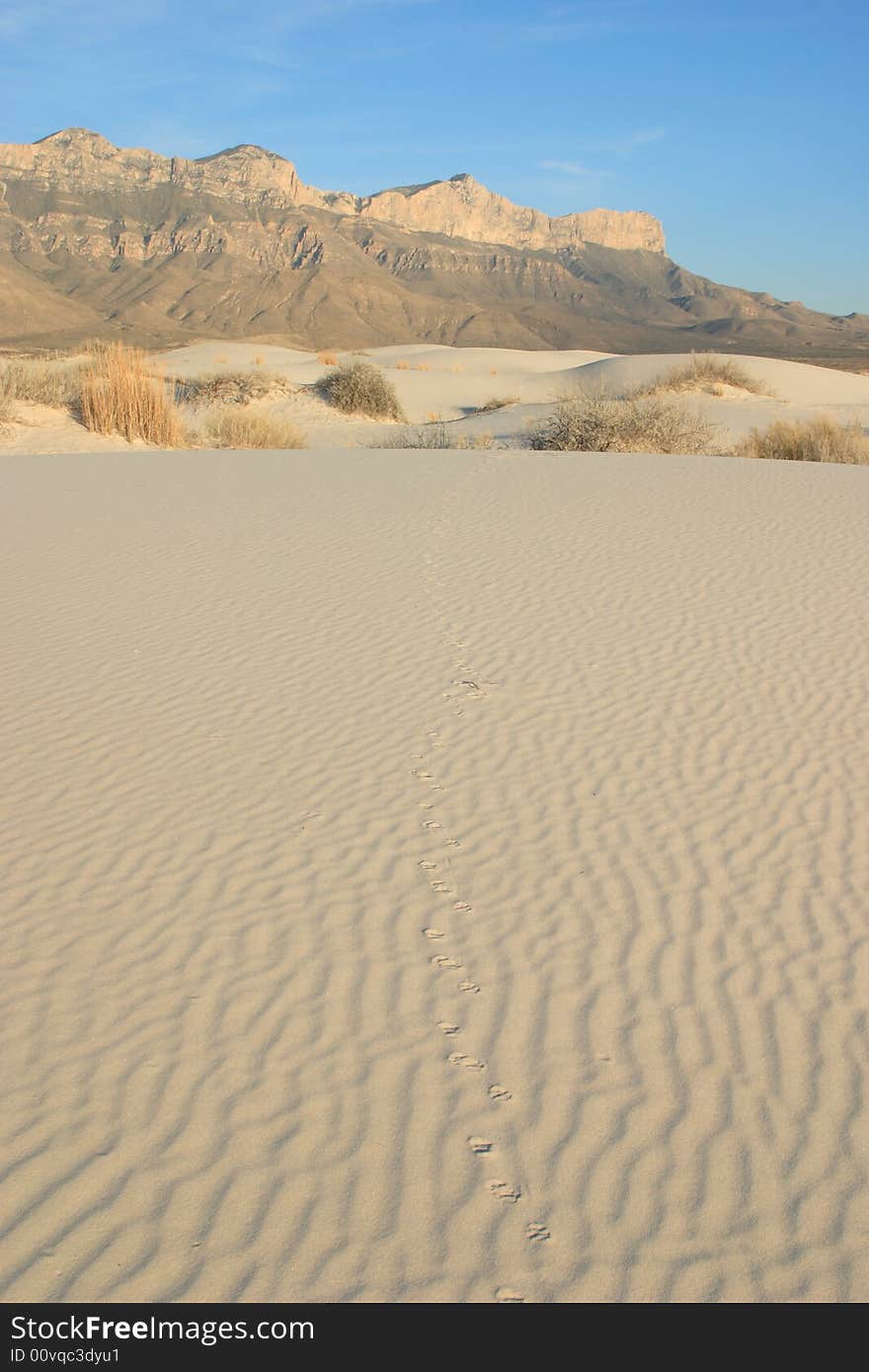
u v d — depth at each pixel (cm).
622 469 1680
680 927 440
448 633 822
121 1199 298
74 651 773
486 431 3109
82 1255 281
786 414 3266
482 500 1375
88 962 409
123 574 991
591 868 485
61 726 638
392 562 1043
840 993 399
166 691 696
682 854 498
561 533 1173
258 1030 371
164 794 551
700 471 1653
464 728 639
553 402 3606
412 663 752
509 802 546
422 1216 295
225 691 696
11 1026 371
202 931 430
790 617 870
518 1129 328
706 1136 327
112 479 1584
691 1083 350
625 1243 288
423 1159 314
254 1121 328
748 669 746
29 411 2477
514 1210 297
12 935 426
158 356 5716
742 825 525
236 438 2648
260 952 417
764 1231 293
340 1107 335
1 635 811
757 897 462
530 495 1419
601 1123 331
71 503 1359
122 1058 355
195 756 597
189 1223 291
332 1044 364
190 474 1644
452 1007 386
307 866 482
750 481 1545
